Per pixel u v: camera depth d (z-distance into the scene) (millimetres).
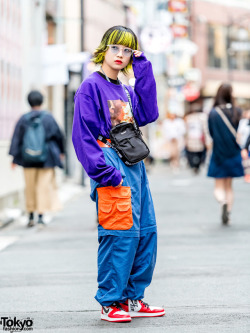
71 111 21875
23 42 15523
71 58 16750
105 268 5336
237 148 10875
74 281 7062
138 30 30562
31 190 11234
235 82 45781
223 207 11039
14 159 11219
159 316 5590
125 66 5477
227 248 8906
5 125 13984
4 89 13883
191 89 38688
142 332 5113
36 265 7969
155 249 5465
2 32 13711
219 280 6969
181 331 5133
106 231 5281
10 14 14453
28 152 10992
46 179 11180
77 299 6285
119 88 5438
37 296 6422
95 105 5281
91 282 7004
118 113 5371
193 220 11797
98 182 5234
